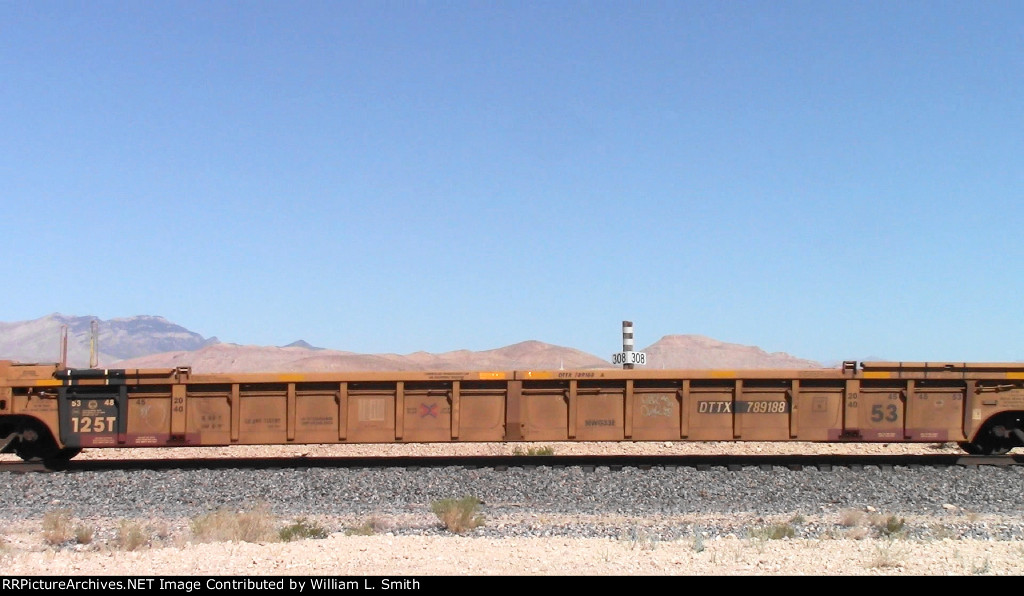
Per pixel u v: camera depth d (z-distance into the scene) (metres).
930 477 19.41
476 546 12.62
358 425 21.94
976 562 11.09
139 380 21.97
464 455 25.17
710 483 18.75
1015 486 18.56
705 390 22.05
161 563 11.30
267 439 21.94
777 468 20.48
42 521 15.77
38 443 22.50
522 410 21.94
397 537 13.61
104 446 22.08
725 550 12.16
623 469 20.20
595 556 11.70
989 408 22.19
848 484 18.67
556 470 20.14
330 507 16.97
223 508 16.59
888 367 22.14
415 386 21.95
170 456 25.94
